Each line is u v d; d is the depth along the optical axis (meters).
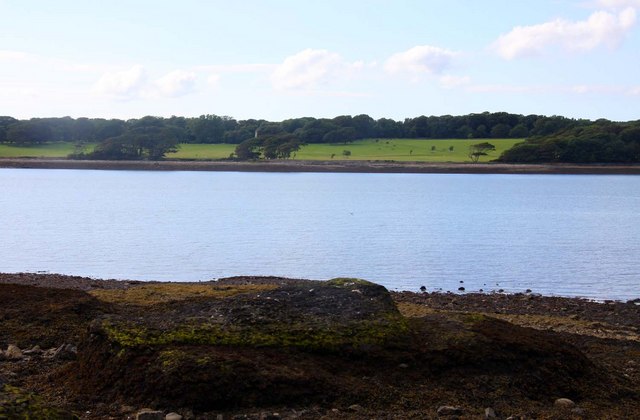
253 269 42.25
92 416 11.10
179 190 132.88
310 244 54.69
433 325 14.09
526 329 14.48
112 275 39.47
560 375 13.04
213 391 11.40
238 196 117.69
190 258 46.59
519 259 47.06
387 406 11.79
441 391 12.35
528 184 165.25
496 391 12.45
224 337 12.67
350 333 13.04
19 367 13.85
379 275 39.97
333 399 11.82
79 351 13.10
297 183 163.12
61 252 48.97
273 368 11.96
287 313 13.47
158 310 19.61
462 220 78.25
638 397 13.10
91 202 100.69
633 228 70.69
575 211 91.75
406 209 93.00
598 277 39.75
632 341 19.73
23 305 19.14
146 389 11.55
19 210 86.69
